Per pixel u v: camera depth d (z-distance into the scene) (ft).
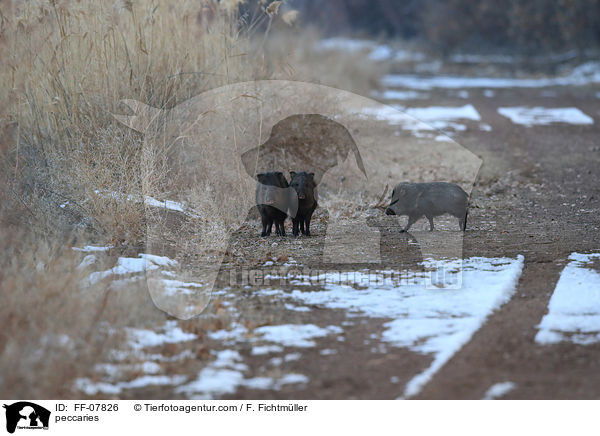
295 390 32.32
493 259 51.60
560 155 103.30
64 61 62.64
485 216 67.21
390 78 253.44
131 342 36.73
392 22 443.32
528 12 291.79
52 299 38.04
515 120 142.61
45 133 61.31
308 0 397.19
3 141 56.59
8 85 57.31
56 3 61.82
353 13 437.17
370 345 36.86
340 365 34.58
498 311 41.34
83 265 45.83
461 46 353.51
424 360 34.78
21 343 33.99
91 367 33.76
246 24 79.25
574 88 212.23
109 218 54.24
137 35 68.23
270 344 37.17
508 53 345.10
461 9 346.13
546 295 43.98
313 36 202.39
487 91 209.46
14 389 31.45
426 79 255.70
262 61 79.61
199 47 74.13
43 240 49.11
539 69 279.08
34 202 55.11
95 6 66.03
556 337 36.94
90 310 38.17
